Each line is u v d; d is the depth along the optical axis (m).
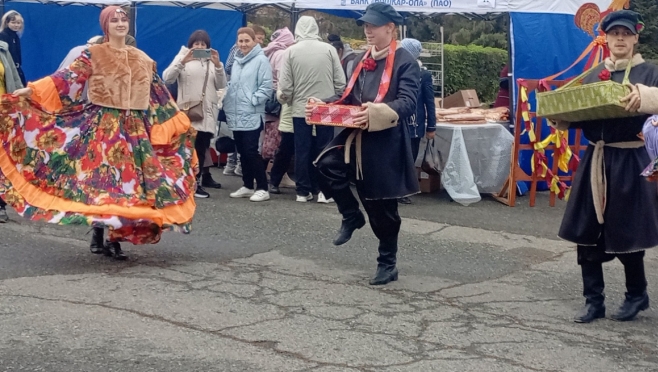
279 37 10.50
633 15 4.93
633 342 4.88
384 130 5.60
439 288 5.96
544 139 9.67
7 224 7.51
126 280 5.86
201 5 12.30
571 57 10.27
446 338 4.84
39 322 4.88
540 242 7.69
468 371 4.31
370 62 5.69
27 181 6.23
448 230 8.07
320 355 4.48
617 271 6.59
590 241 5.13
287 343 4.65
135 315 5.07
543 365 4.45
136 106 6.30
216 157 12.07
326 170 5.68
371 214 5.81
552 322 5.23
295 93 9.02
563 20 10.22
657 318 5.38
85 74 6.23
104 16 6.24
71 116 6.31
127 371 4.18
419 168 10.12
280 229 7.82
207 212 8.52
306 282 5.98
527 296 5.84
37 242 6.91
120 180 6.24
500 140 9.73
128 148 6.29
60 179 6.21
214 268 6.30
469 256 7.04
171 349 4.50
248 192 9.53
